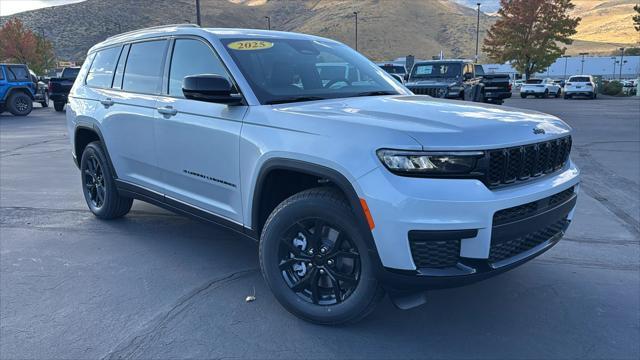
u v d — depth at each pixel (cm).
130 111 466
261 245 343
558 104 2834
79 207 630
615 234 523
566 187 332
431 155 272
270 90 365
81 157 582
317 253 321
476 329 332
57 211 612
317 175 304
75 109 561
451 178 275
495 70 7081
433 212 269
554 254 465
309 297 336
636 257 458
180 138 409
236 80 368
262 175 337
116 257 460
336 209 302
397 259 278
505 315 350
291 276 341
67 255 465
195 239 507
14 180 802
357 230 296
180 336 325
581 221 569
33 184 772
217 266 438
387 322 340
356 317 314
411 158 274
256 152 339
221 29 416
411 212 270
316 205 310
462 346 312
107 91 513
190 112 397
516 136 299
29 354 305
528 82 3859
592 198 673
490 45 4819
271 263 340
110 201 539
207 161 386
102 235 520
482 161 278
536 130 315
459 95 1567
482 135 286
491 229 278
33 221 570
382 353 304
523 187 300
